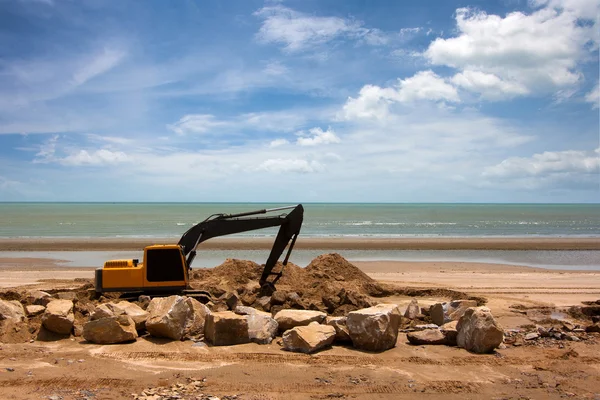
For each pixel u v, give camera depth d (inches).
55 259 1120.2
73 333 427.2
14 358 364.2
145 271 523.2
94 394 301.7
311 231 1980.8
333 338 409.4
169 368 351.9
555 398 314.0
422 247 1381.6
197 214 3747.5
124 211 4571.9
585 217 3789.4
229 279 737.6
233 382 327.6
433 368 365.1
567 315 577.9
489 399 310.7
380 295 723.4
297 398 305.0
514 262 1138.7
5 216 3235.7
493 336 400.8
